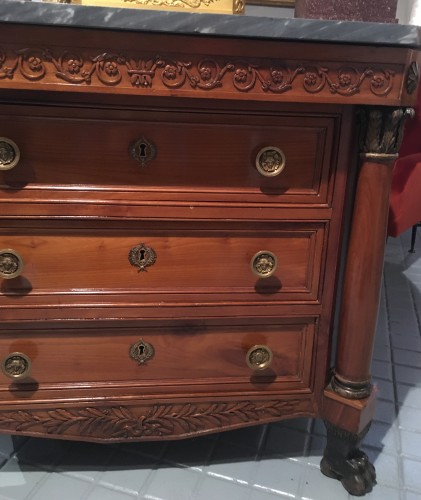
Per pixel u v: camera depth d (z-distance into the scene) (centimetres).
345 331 85
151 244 80
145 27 64
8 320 81
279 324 87
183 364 87
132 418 88
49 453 99
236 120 75
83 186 76
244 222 80
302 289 85
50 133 73
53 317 81
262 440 105
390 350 143
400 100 71
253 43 68
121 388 87
